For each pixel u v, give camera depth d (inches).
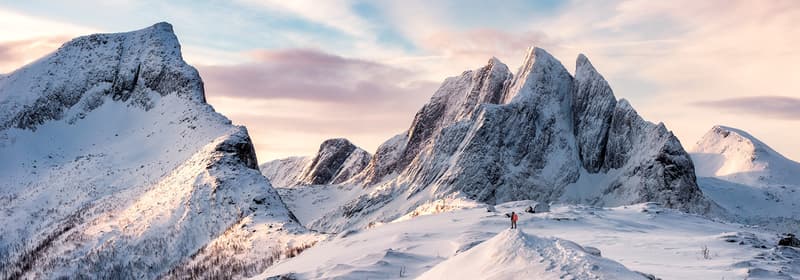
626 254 2230.6
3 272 6988.2
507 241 1409.9
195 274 5674.2
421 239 2564.0
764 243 2466.8
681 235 2982.3
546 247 1359.5
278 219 6653.5
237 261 5536.4
